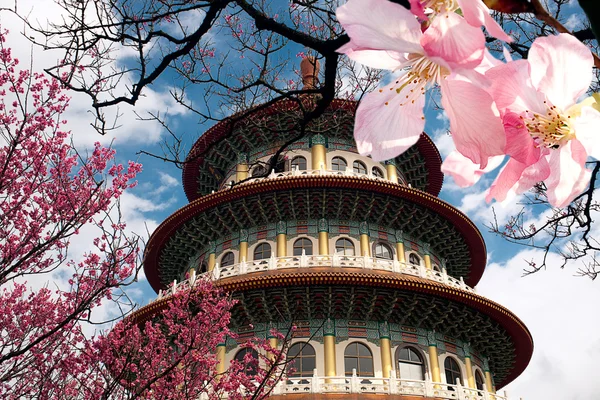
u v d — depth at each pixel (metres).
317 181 37.88
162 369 22.58
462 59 1.22
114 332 19.67
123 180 15.52
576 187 1.51
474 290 37.69
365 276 33.25
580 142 1.45
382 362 33.88
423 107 1.60
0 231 13.96
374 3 1.33
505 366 42.59
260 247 39.44
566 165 1.53
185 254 44.12
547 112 1.44
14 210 13.91
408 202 39.81
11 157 14.24
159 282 47.53
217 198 39.09
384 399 30.78
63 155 14.90
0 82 15.05
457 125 1.36
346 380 32.31
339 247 38.84
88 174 14.91
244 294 34.31
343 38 4.90
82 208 13.45
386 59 1.46
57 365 17.83
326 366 33.16
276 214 39.78
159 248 43.44
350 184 38.09
